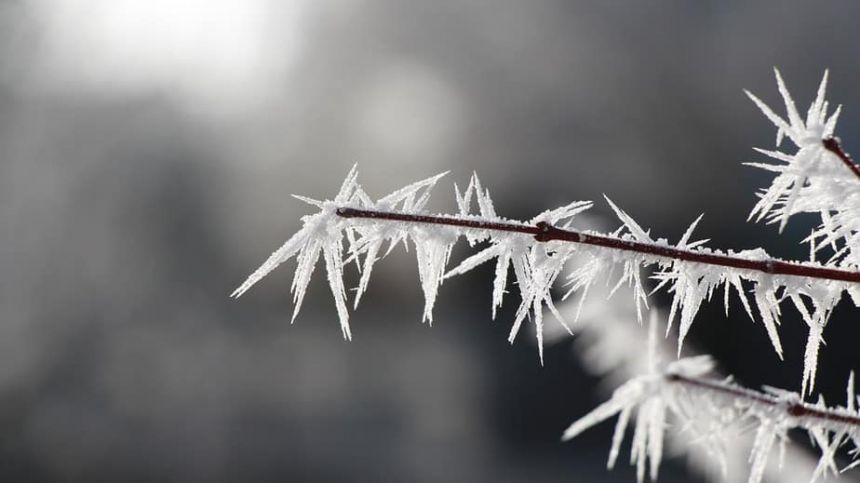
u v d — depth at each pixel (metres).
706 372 0.37
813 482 0.38
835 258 0.40
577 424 0.36
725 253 0.41
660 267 0.41
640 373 0.37
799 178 0.39
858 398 0.38
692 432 0.37
